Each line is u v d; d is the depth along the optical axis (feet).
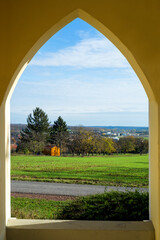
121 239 8.40
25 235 8.64
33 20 7.86
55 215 13.23
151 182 8.80
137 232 8.35
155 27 7.72
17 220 9.19
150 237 8.34
